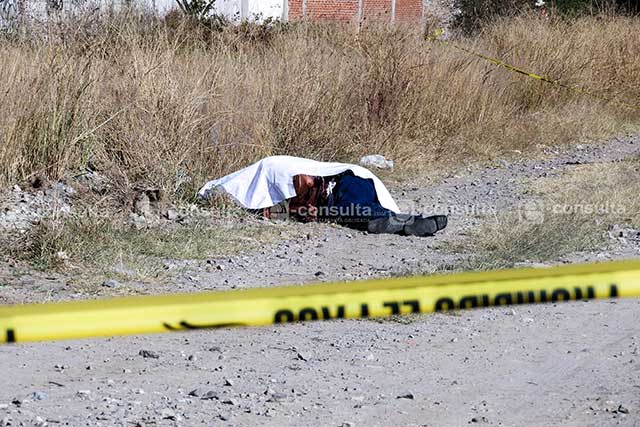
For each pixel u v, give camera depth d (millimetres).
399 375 12953
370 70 30438
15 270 17078
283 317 7676
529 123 36062
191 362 13258
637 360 13773
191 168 23250
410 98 30688
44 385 12195
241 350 13859
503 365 13461
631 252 20250
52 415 11156
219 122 24375
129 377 12586
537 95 38750
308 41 31469
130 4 27547
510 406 11922
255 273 18234
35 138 21875
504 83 36250
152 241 19391
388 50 31344
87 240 18453
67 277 16969
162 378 12586
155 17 28125
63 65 22953
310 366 13203
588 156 34188
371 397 12078
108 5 26797
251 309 7516
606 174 29828
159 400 11766
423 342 14430
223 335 14570
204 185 22906
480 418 11461
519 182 28547
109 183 22031
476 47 37125
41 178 21547
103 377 12555
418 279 8469
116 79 23875
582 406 11977
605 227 22484
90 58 23781
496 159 32188
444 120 31781
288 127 26203
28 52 23641
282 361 13406
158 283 17141
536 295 8359
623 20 47219
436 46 34156
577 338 14766
